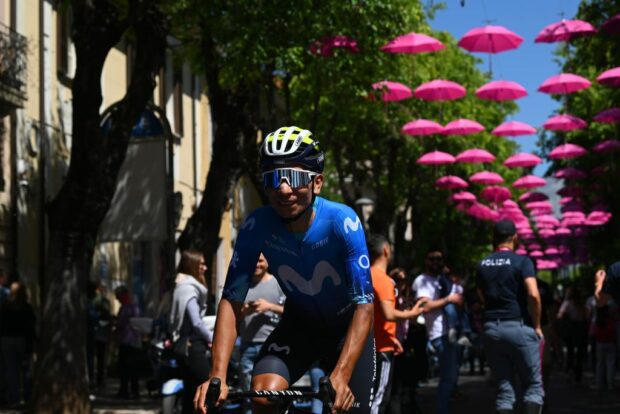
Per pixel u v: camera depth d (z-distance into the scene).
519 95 26.50
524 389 11.56
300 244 6.05
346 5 21.55
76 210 16.08
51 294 16.08
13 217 24.31
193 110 39.84
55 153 26.89
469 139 47.81
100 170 16.16
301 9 20.44
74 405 15.90
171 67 37.16
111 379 28.80
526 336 11.40
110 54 31.08
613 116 29.73
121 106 16.56
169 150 17.48
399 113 40.53
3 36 22.67
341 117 35.28
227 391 5.38
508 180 55.28
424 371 16.03
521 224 57.94
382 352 11.95
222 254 44.12
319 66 23.36
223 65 21.12
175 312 12.07
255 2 20.23
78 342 16.08
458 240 57.06
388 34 23.53
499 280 11.53
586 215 48.44
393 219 45.88
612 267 12.56
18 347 19.03
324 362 6.70
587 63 27.38
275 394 5.38
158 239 17.48
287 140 5.73
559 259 67.50
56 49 27.14
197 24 20.94
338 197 49.12
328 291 6.16
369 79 24.86
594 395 22.06
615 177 42.06
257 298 12.98
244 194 48.97
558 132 45.78
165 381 12.39
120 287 21.77
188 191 39.09
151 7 16.67
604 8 24.62
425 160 36.25
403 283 16.03
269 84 23.03
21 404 19.72
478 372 34.00
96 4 15.98
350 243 5.99
